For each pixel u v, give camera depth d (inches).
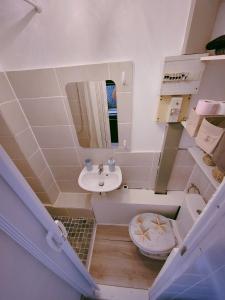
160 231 57.1
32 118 54.4
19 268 19.1
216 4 31.1
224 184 14.2
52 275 28.2
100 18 36.4
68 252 29.9
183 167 61.3
